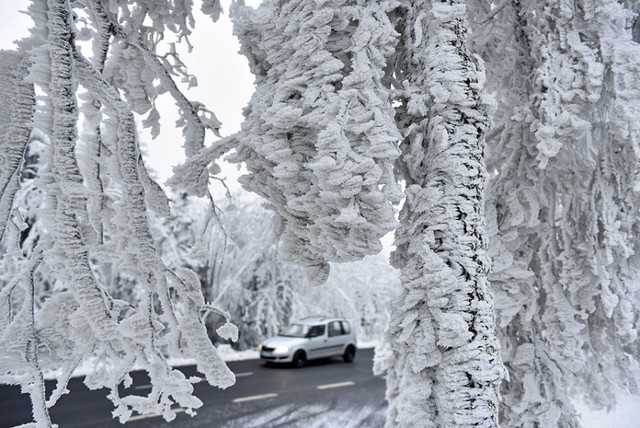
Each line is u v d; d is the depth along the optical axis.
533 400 2.94
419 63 2.07
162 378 1.73
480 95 1.98
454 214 1.92
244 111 2.21
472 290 1.88
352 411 7.30
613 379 3.16
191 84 2.81
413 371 1.98
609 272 2.97
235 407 7.49
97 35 2.15
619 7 2.72
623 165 2.88
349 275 17.52
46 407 1.61
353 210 1.69
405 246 2.10
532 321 3.22
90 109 2.05
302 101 1.91
